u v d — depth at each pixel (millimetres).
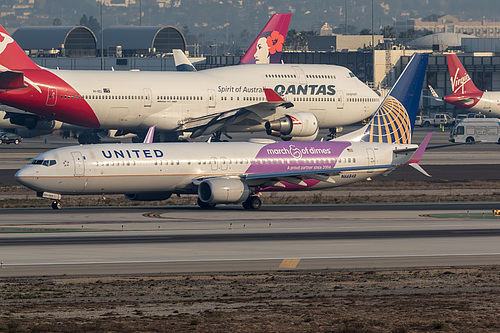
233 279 137875
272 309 115000
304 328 104375
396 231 189875
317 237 180375
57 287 130875
